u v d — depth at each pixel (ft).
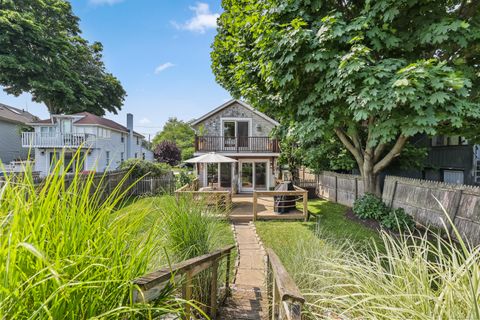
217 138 46.96
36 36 62.80
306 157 36.88
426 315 4.03
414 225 19.19
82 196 3.71
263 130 48.60
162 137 146.82
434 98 13.50
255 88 22.02
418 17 16.01
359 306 5.05
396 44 15.43
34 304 2.63
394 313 4.48
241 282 12.20
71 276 3.01
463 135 19.89
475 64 18.71
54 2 72.43
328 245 9.99
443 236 17.24
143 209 5.12
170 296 4.52
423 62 13.70
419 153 27.48
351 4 19.43
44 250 3.05
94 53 87.45
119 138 68.44
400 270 5.53
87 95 75.87
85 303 3.04
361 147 25.27
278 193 24.85
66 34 76.18
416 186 20.51
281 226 22.20
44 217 3.18
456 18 15.97
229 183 46.52
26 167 3.51
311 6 17.10
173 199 10.04
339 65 14.94
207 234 9.70
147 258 4.37
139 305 3.39
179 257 8.24
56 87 65.77
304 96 19.19
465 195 16.22
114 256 3.66
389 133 16.25
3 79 61.98
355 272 6.03
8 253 2.52
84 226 3.52
